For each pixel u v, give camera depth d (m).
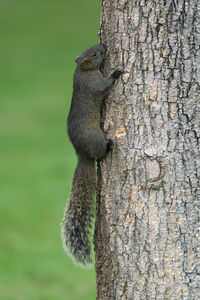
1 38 62.12
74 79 11.59
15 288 16.67
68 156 30.30
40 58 55.81
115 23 9.94
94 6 70.38
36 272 17.70
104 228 10.45
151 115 9.70
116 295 10.25
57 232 20.61
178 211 9.66
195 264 9.68
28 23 66.50
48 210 22.70
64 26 64.44
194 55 9.55
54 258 18.58
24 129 35.84
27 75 50.94
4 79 49.84
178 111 9.61
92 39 60.41
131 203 9.91
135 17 9.68
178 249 9.68
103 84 10.50
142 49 9.68
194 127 9.63
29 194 24.45
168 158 9.65
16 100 43.44
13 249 19.22
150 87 9.67
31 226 21.25
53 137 34.06
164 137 9.66
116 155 10.14
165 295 9.73
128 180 9.94
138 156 9.80
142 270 9.84
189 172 9.64
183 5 9.48
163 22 9.53
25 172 27.56
